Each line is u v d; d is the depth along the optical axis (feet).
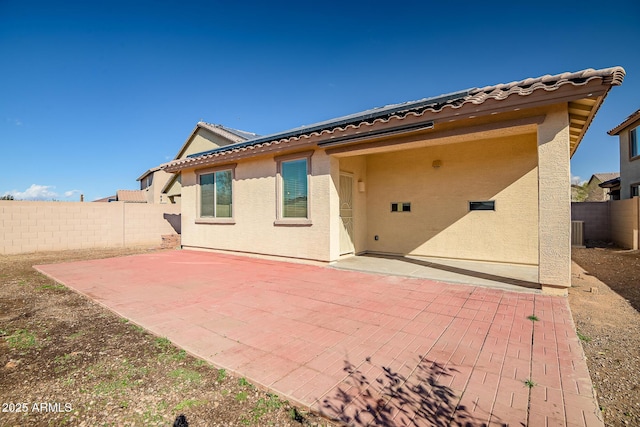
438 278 21.09
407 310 15.11
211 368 9.86
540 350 10.64
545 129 16.79
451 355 10.38
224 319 14.21
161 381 9.16
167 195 90.68
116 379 9.30
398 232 30.68
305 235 27.43
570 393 8.11
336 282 20.95
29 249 39.78
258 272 24.75
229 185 34.58
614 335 12.80
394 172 30.94
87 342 12.00
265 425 7.23
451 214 27.94
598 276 24.26
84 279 22.99
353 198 30.55
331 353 10.64
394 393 8.20
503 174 25.63
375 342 11.51
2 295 19.17
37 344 11.85
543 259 17.16
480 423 6.98
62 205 42.57
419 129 19.80
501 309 14.98
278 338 11.99
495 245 25.98
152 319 14.32
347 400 7.91
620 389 8.96
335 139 24.29
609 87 14.20
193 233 39.01
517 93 15.87
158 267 27.63
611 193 68.28
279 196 29.25
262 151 28.71
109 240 46.42
